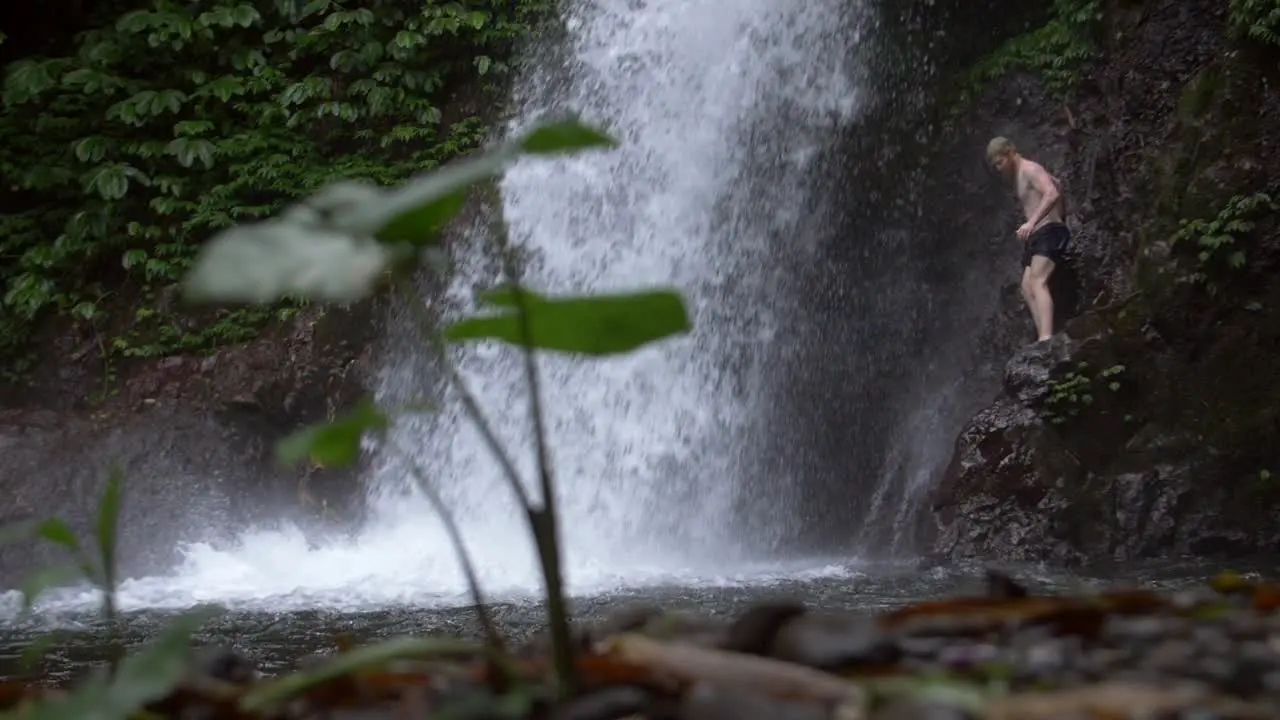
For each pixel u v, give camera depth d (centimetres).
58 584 191
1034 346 1248
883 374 1498
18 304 1634
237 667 227
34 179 1720
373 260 139
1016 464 1202
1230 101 1291
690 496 1466
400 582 1071
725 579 1035
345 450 165
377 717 181
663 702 172
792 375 1529
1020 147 1495
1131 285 1293
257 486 1484
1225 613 235
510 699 173
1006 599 228
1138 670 190
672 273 1609
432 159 1744
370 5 1812
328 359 1558
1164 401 1209
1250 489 1177
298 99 1731
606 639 227
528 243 1630
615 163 1664
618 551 1360
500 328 169
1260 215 1236
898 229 1547
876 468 1454
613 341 167
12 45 1900
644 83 1695
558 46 1764
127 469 1436
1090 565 1127
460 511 1466
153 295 1664
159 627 806
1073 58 1473
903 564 1185
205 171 1753
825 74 1625
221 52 1795
